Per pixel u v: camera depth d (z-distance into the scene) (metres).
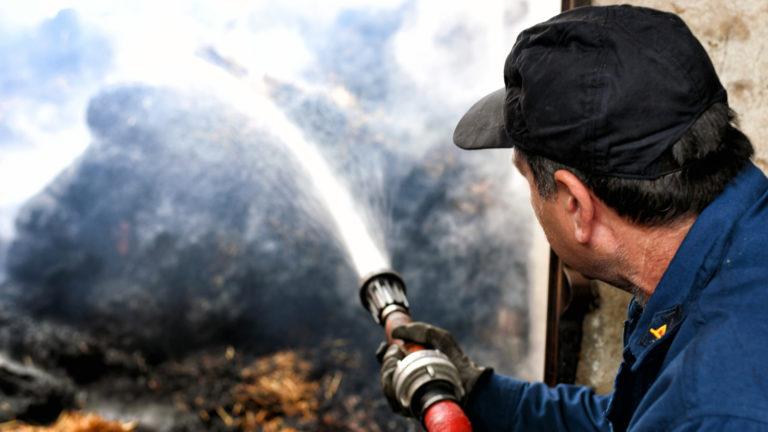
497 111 0.87
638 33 0.67
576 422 1.12
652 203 0.68
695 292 0.69
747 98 1.31
